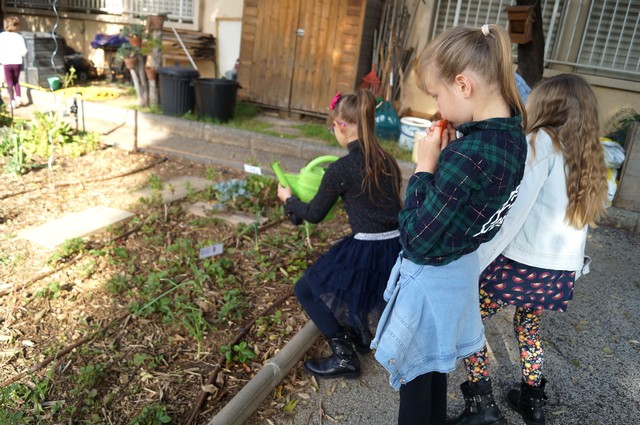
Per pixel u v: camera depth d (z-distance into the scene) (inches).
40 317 115.3
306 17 323.3
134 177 215.3
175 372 102.8
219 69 394.0
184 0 390.0
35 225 161.6
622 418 102.7
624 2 280.4
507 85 61.1
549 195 84.6
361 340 114.5
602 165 85.0
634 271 170.6
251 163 242.1
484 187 60.6
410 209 66.3
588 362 120.1
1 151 223.9
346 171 97.0
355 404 101.7
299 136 290.4
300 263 149.2
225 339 114.1
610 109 291.1
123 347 108.6
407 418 77.8
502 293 89.7
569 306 144.5
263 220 176.7
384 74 318.0
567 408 104.9
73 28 441.7
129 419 90.3
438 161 64.2
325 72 327.6
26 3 454.0
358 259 98.0
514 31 208.4
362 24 311.4
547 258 86.4
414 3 317.1
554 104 85.7
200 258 145.1
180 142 279.1
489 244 81.3
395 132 289.7
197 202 190.7
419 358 72.2
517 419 101.1
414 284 70.9
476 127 62.1
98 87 397.1
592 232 203.5
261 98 346.9
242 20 338.3
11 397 92.0
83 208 177.8
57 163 224.8
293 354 108.6
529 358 96.3
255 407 97.2
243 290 134.3
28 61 367.6
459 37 61.4
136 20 412.2
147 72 323.0
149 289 126.9
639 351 125.6
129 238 156.9
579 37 292.2
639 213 208.2
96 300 123.6
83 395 94.7
